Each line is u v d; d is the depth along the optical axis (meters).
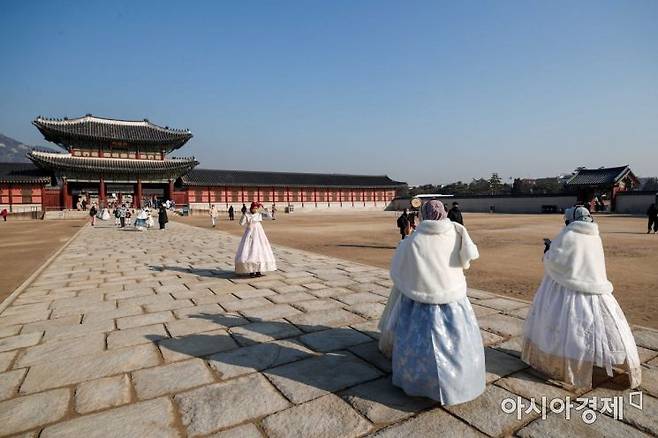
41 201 44.94
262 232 8.56
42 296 6.73
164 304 6.19
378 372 3.70
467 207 61.00
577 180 51.19
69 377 3.60
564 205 50.00
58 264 10.35
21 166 49.06
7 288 7.67
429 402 3.12
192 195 56.81
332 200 69.12
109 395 3.26
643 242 15.64
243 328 5.00
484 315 5.48
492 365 3.82
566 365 3.37
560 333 3.42
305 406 3.07
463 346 3.06
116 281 8.02
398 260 3.38
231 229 25.64
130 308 5.96
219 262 10.77
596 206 46.44
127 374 3.66
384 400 3.16
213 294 6.85
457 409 3.02
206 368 3.79
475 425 2.80
